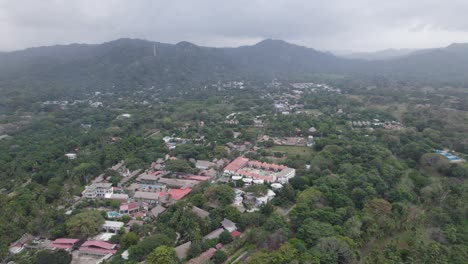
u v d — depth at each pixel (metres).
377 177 149.12
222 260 101.25
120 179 169.75
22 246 113.69
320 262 94.81
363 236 112.25
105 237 117.00
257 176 168.38
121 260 101.44
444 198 139.00
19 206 133.75
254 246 107.25
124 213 134.00
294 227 117.75
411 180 154.88
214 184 161.50
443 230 117.19
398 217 124.00
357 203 135.00
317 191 136.12
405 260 102.38
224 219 124.00
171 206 133.88
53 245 111.44
